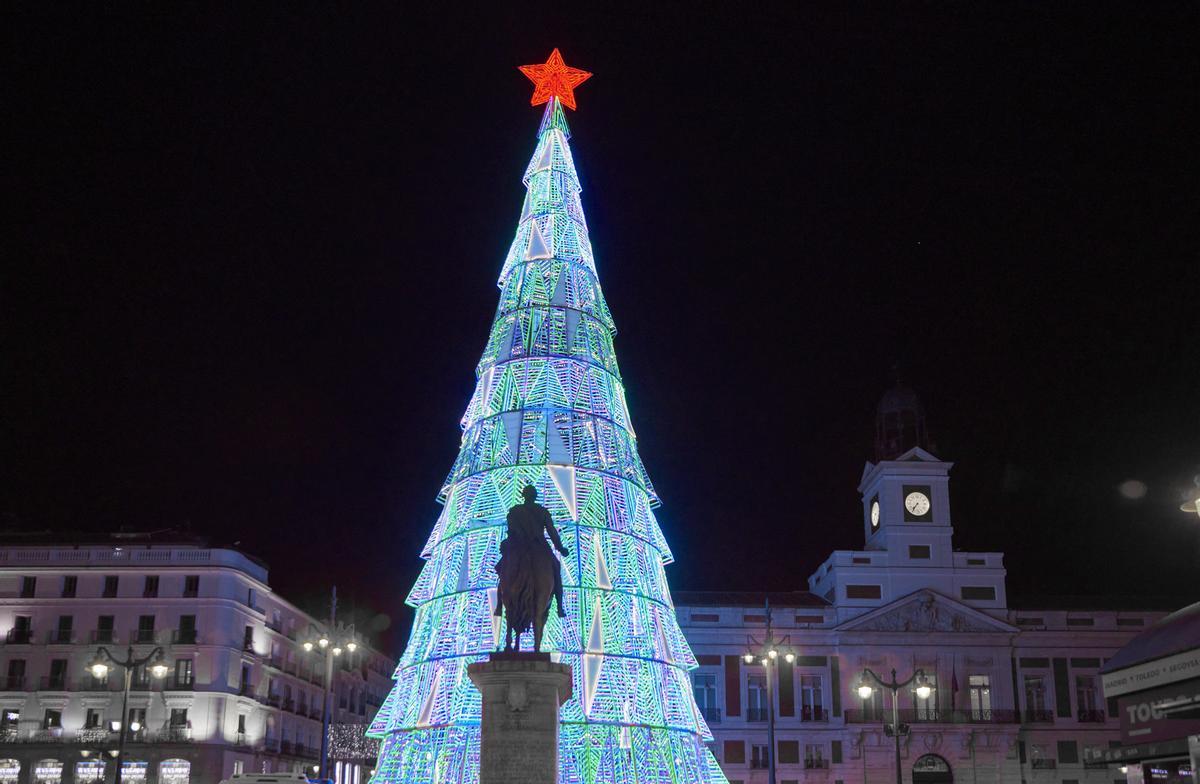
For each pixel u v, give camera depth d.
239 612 76.88
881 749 81.06
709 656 83.31
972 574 86.06
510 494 40.50
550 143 50.69
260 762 78.12
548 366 43.62
